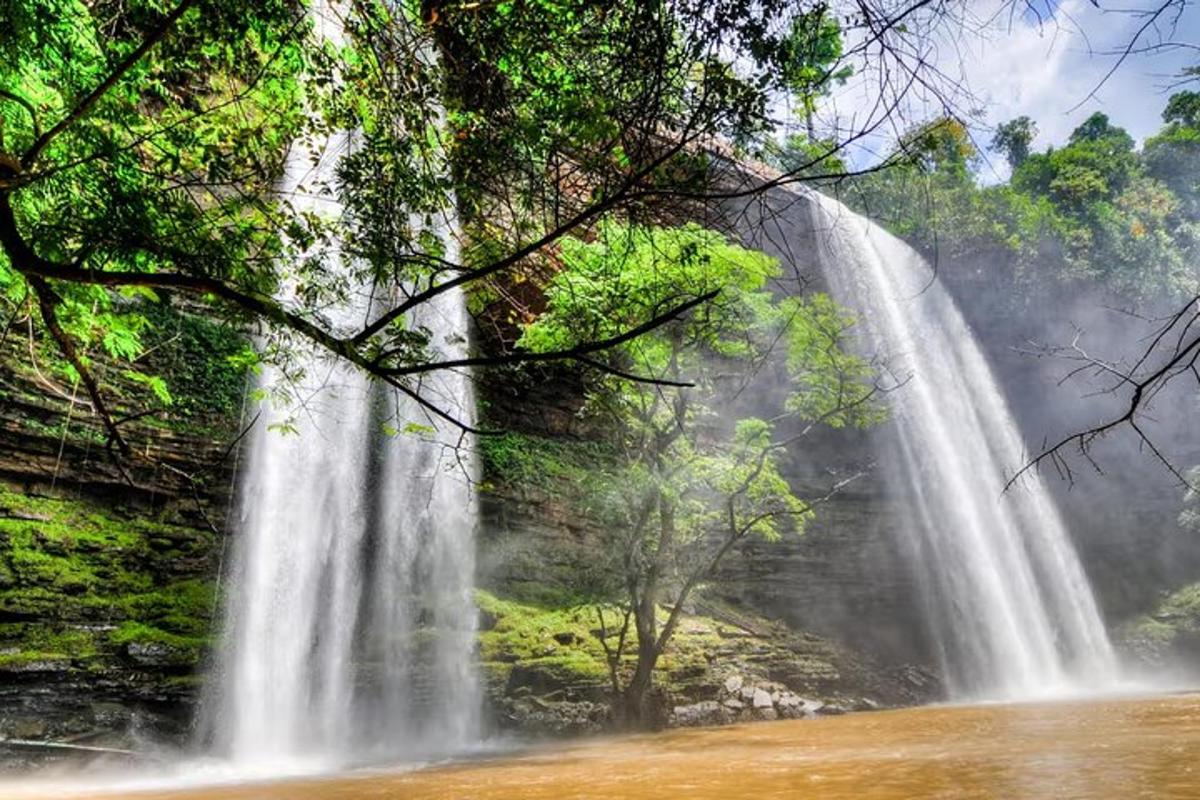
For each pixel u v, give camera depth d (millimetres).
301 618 16516
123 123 5219
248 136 6012
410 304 3789
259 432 16969
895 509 28234
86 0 5555
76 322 5914
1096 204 35906
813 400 17906
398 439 19328
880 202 27219
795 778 7285
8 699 11789
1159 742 8719
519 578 19734
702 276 13789
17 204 4746
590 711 15984
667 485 16266
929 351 31078
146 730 12820
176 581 14906
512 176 5945
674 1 4488
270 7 5590
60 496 14234
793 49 4414
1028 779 6273
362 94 5871
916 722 14695
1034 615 29672
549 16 5008
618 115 4820
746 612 23094
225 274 5016
